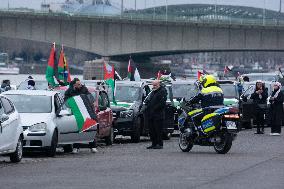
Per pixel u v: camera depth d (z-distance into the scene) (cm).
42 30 9550
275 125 3666
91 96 2684
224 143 2466
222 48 9625
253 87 4319
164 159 2259
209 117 2481
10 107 2219
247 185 1620
